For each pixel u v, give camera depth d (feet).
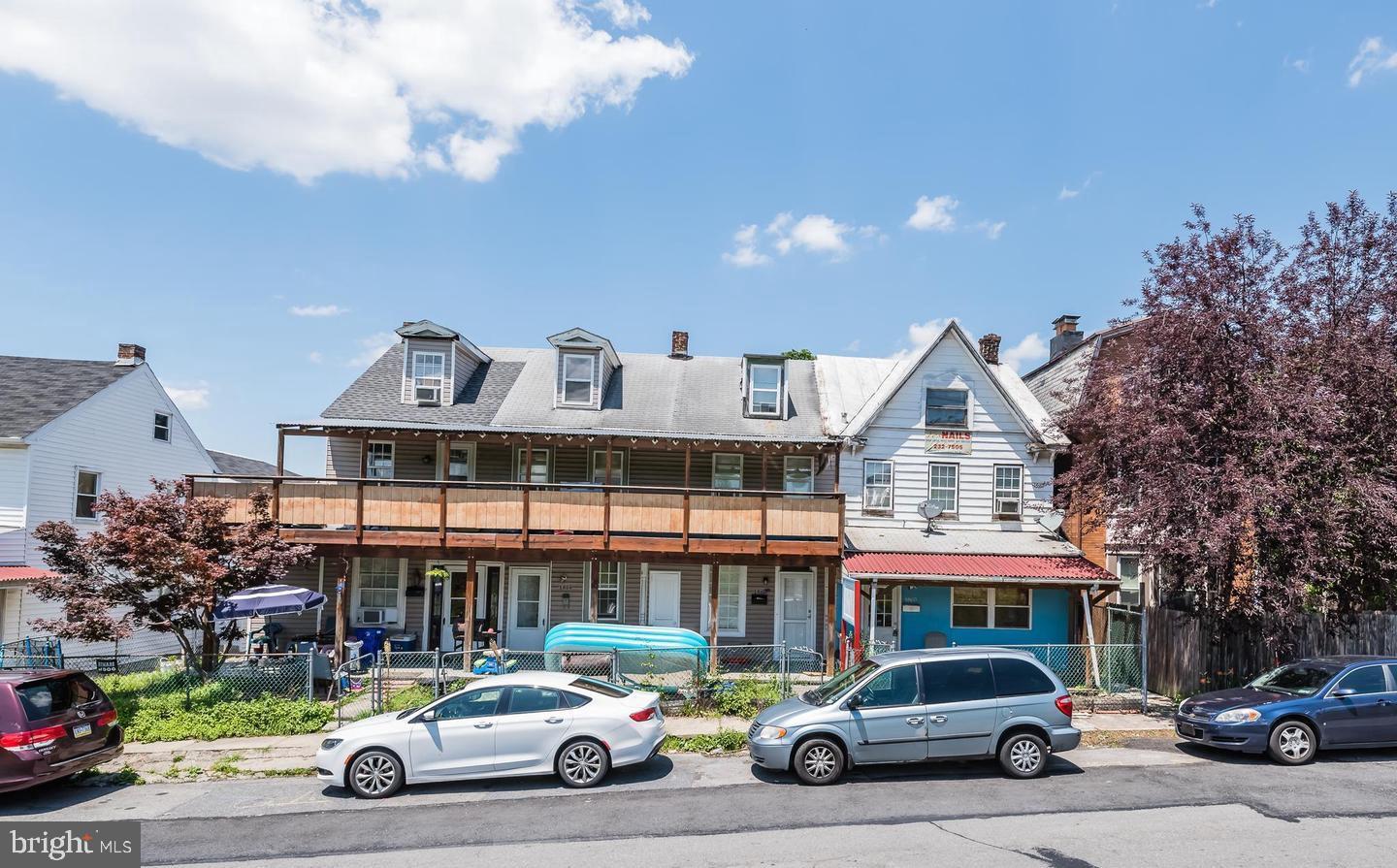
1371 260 47.65
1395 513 40.70
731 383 73.36
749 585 66.54
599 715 34.14
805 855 25.03
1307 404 41.93
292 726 43.09
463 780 33.99
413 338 67.00
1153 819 28.40
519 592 66.44
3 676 32.78
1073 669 55.11
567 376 67.92
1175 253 49.21
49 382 74.08
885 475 65.98
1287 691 38.45
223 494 56.08
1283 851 25.00
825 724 33.78
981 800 30.96
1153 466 46.65
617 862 24.72
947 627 63.36
